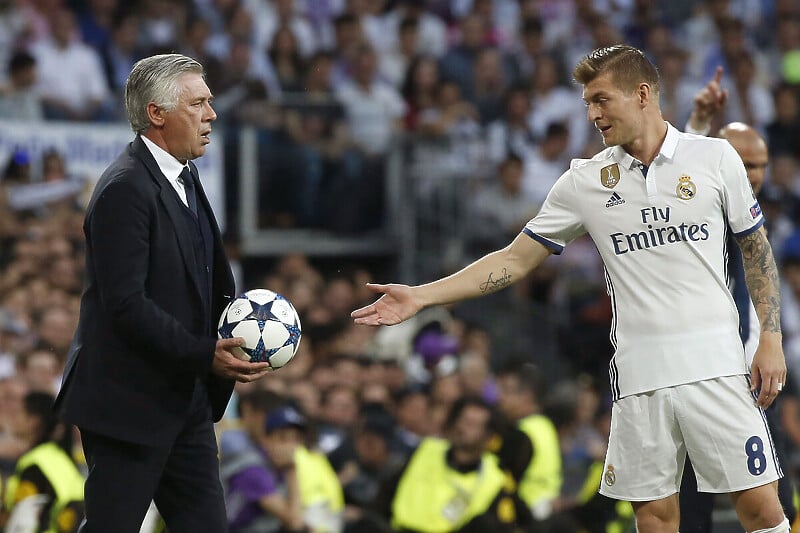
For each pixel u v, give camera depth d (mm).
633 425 16078
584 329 43875
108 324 16031
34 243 37594
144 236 15750
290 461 26922
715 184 15859
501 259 17031
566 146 47406
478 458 28016
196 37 46406
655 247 15953
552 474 29078
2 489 25484
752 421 15789
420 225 45594
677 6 56562
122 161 16125
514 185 45500
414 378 37688
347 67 48969
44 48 44906
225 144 43594
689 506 18500
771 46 56562
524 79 50812
